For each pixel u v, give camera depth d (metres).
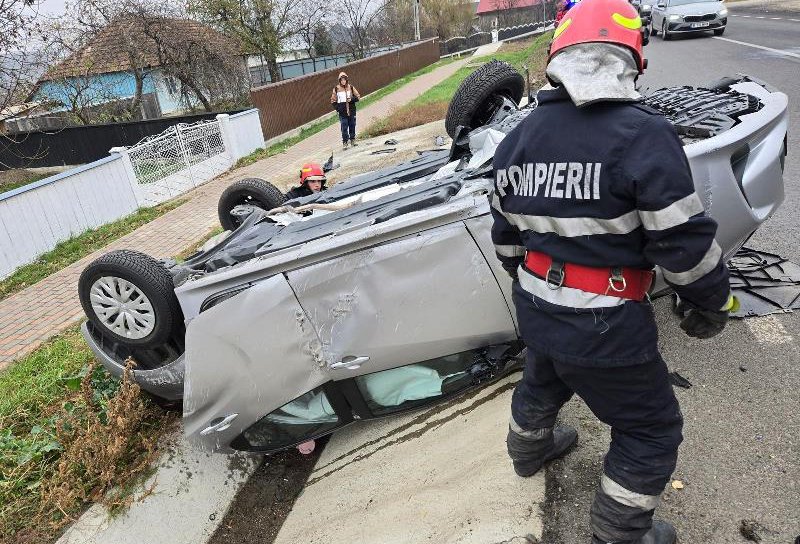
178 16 18.98
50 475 3.31
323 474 3.20
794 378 2.68
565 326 1.68
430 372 3.07
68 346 5.11
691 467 2.34
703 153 2.76
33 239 8.81
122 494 3.10
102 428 3.29
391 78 26.61
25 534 2.97
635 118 1.50
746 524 2.07
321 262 2.74
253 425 2.99
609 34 1.56
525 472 2.34
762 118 3.05
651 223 1.48
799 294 3.25
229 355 2.77
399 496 2.76
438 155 4.38
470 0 49.88
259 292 2.74
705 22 16.81
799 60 10.63
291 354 2.78
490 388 3.17
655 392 1.71
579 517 2.24
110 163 10.39
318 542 2.74
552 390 2.05
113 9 17.38
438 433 3.06
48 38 14.65
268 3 25.83
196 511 3.16
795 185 4.91
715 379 2.78
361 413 3.05
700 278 1.53
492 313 2.81
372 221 2.88
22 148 17.12
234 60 19.73
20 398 4.13
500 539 2.23
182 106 20.47
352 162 10.33
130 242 8.91
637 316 1.62
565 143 1.59
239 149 14.14
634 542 1.90
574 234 1.61
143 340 3.37
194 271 3.39
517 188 1.75
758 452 2.34
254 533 3.01
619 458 1.82
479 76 4.56
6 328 6.46
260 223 3.71
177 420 3.59
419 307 2.75
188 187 12.24
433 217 2.70
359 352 2.79
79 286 3.39
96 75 17.72
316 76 18.86
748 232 2.96
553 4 45.53
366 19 38.66
